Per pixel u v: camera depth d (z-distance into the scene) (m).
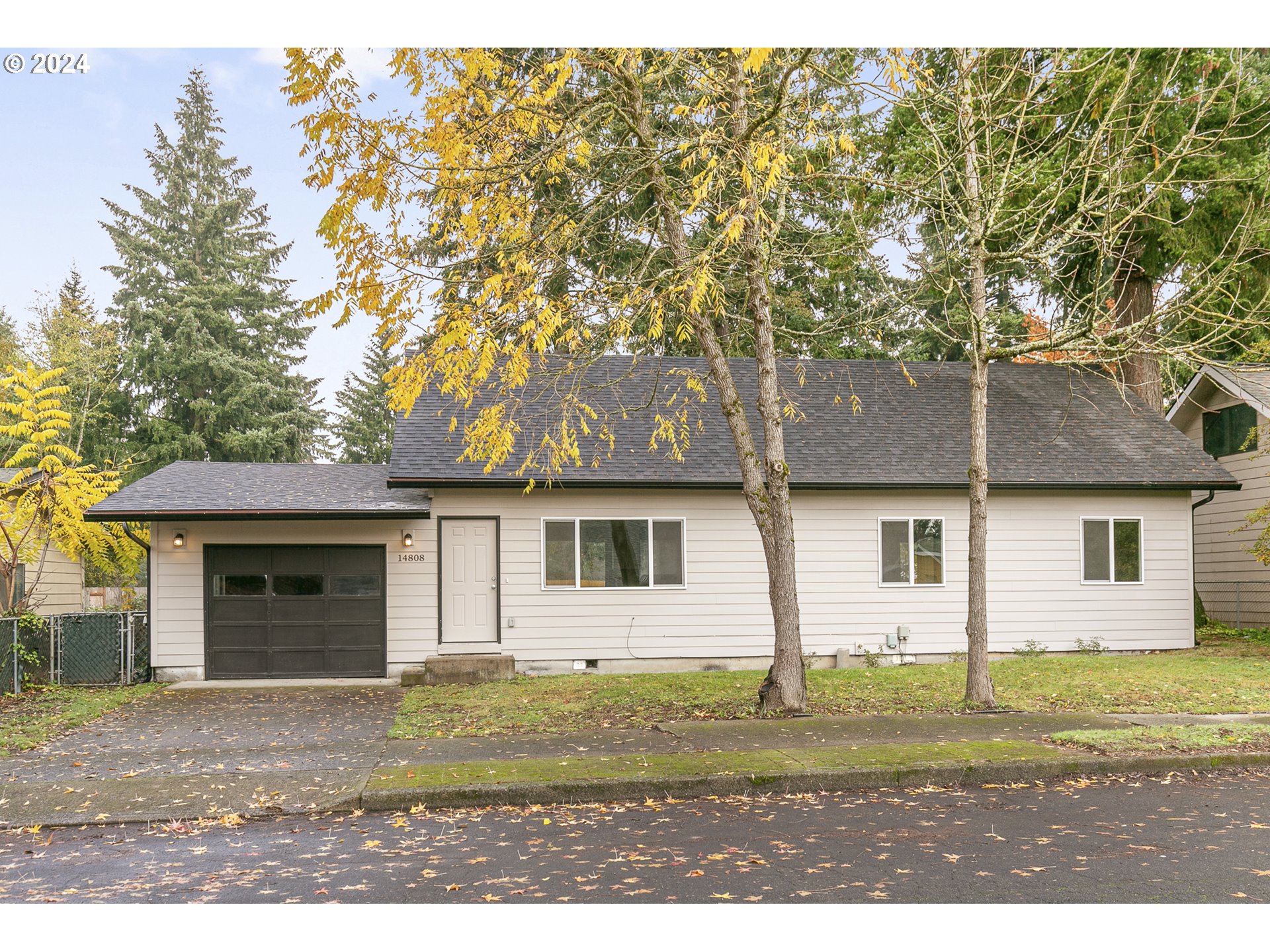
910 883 5.59
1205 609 22.20
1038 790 8.31
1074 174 15.85
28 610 16.23
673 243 11.24
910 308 13.62
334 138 8.50
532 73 9.57
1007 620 17.58
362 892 5.55
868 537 17.27
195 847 6.74
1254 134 13.70
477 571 16.33
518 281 9.12
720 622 16.78
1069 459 18.08
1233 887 5.47
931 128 12.50
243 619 15.84
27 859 6.45
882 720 11.09
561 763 8.93
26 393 16.92
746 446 12.18
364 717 12.26
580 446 17.05
